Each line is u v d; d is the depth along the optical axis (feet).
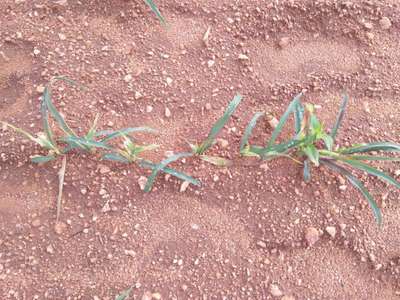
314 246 1.56
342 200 1.60
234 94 1.76
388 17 1.94
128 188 1.57
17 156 1.61
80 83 1.73
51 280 1.47
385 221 1.60
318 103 1.78
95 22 1.86
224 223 1.56
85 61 1.77
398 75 1.85
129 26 1.86
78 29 1.84
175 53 1.82
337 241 1.57
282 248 1.55
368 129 1.72
